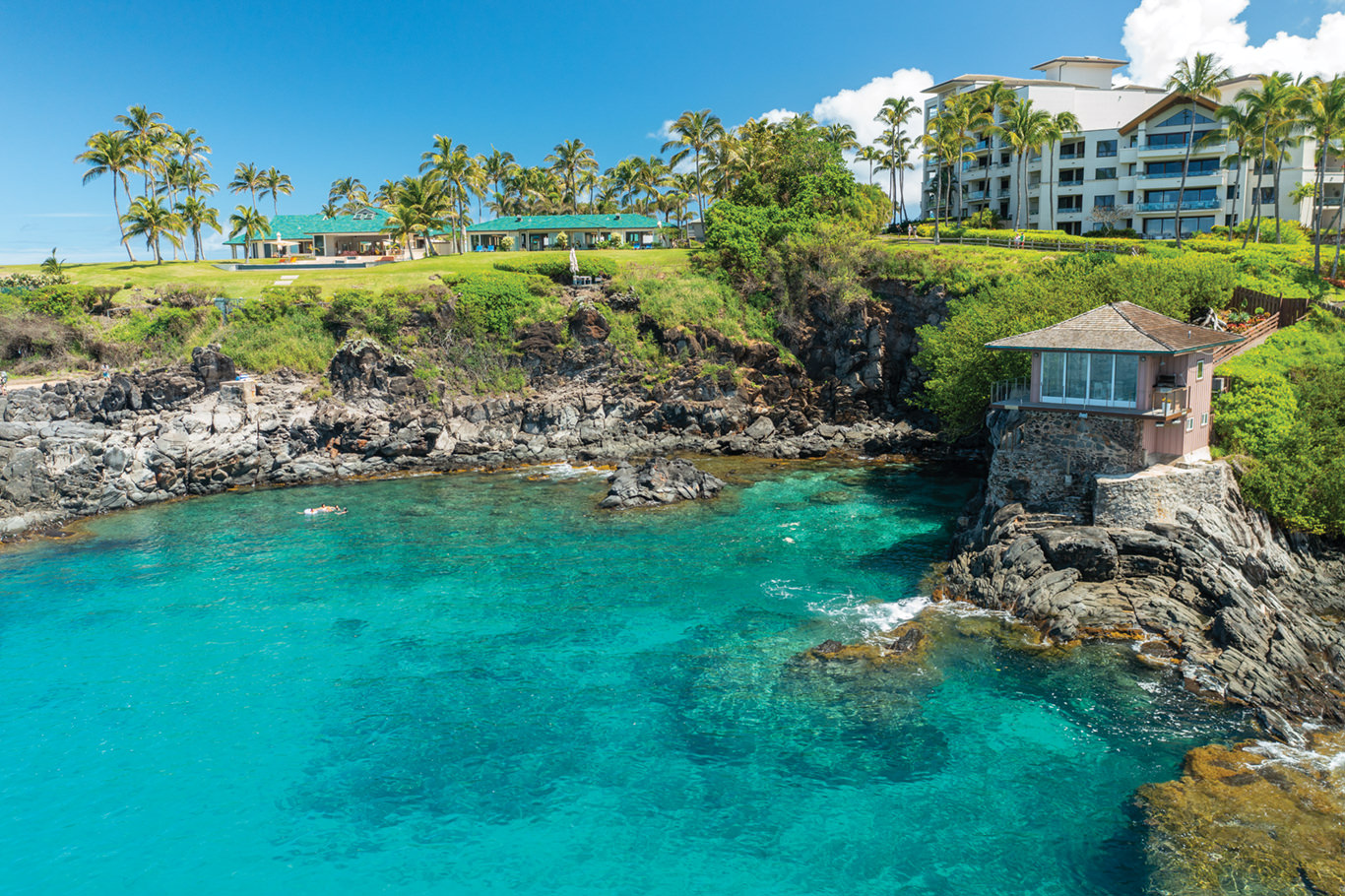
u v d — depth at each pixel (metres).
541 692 26.88
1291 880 17.30
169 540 43.97
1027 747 22.86
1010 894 17.64
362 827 20.61
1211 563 30.36
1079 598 30.19
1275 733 22.80
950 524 43.50
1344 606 30.88
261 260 93.88
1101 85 111.62
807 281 70.62
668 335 68.00
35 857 19.73
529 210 129.12
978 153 105.69
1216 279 52.03
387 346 67.00
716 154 97.88
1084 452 34.66
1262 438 35.94
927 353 56.03
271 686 27.67
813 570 37.06
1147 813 19.72
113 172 89.62
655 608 33.28
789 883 18.27
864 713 24.89
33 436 50.56
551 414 64.38
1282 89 64.88
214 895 18.48
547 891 18.31
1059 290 50.28
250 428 57.69
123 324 69.56
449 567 38.84
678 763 22.83
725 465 59.06
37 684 28.00
